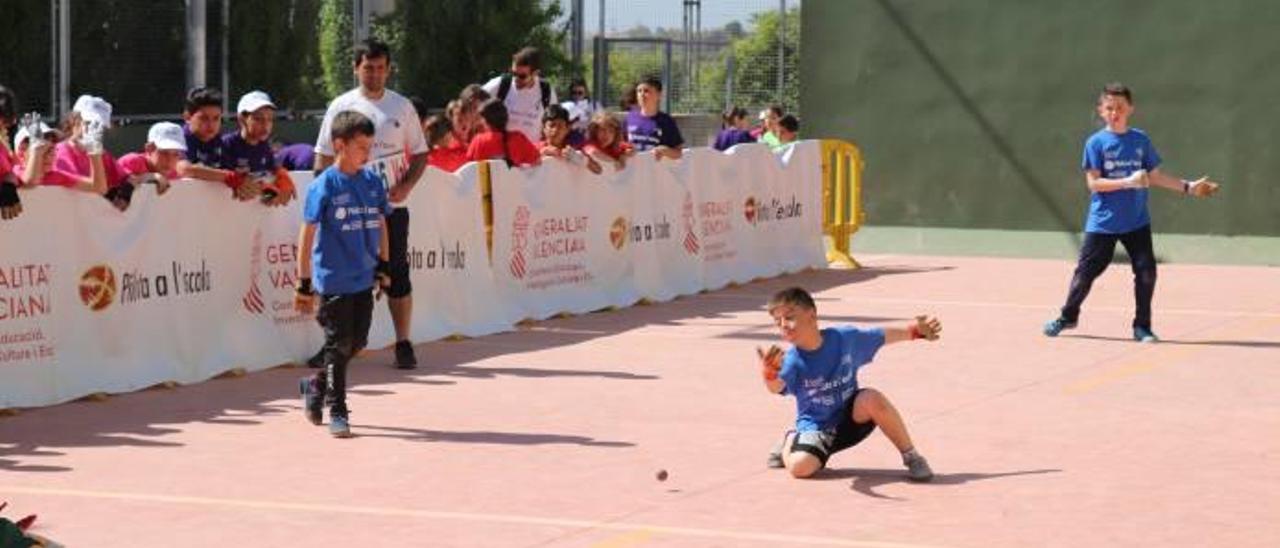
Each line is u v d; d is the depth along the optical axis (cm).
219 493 919
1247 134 2152
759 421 1129
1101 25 2203
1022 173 2245
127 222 1235
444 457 1012
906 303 1780
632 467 988
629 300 1755
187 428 1101
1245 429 1112
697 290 1873
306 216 1080
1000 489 936
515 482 948
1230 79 2155
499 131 1602
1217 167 2164
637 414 1152
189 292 1285
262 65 2527
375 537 830
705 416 1146
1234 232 2162
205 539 824
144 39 2322
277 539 825
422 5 2966
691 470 980
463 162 1595
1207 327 1602
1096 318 1656
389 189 1334
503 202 1589
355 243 1081
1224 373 1340
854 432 965
